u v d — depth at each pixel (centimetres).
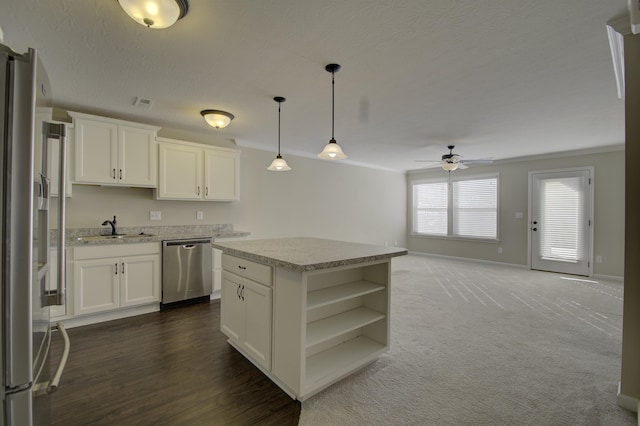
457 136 434
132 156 334
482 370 219
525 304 371
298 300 176
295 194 551
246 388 196
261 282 207
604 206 505
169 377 208
